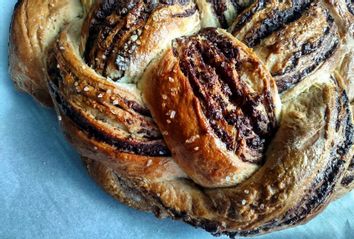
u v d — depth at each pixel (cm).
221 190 32
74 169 38
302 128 31
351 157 32
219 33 32
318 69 32
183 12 32
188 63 31
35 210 36
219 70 31
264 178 31
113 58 31
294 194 30
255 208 31
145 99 31
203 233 38
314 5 32
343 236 39
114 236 36
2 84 38
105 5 32
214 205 32
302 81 32
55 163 37
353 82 33
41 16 35
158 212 36
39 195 37
